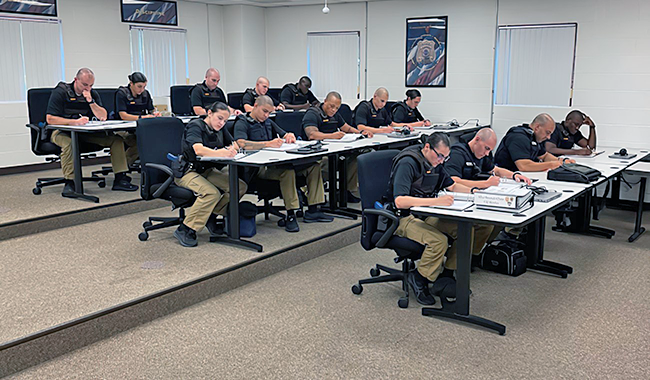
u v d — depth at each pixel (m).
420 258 3.47
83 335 3.07
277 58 9.02
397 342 3.10
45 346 2.91
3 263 3.94
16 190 5.80
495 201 3.15
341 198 5.45
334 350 3.01
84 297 3.34
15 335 2.85
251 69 8.93
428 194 3.45
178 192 4.25
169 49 8.32
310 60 8.73
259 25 8.95
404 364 2.87
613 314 3.48
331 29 8.45
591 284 3.99
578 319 3.41
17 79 6.88
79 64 7.38
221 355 2.96
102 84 7.63
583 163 4.86
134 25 7.88
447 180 3.56
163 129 4.44
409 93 7.02
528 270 4.27
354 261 4.46
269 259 4.14
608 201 6.46
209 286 3.72
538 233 4.23
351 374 2.77
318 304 3.62
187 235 4.35
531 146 4.64
